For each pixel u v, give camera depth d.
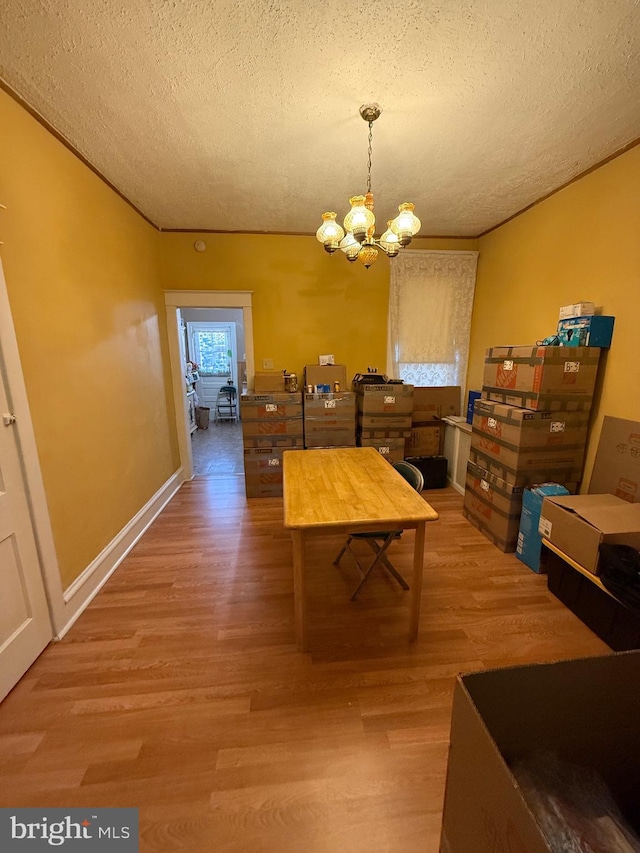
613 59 1.51
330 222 1.98
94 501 2.24
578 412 2.43
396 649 1.76
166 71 1.56
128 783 1.22
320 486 1.94
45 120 1.84
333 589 2.21
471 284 3.91
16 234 1.65
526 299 3.11
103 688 1.57
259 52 1.48
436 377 4.07
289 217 3.30
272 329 3.86
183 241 3.60
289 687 1.57
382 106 1.81
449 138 2.08
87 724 1.42
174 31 1.37
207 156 2.25
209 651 1.76
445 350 4.02
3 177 1.58
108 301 2.48
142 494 2.98
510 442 2.51
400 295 3.88
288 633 1.87
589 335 2.32
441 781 1.23
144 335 3.11
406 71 1.58
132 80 1.61
